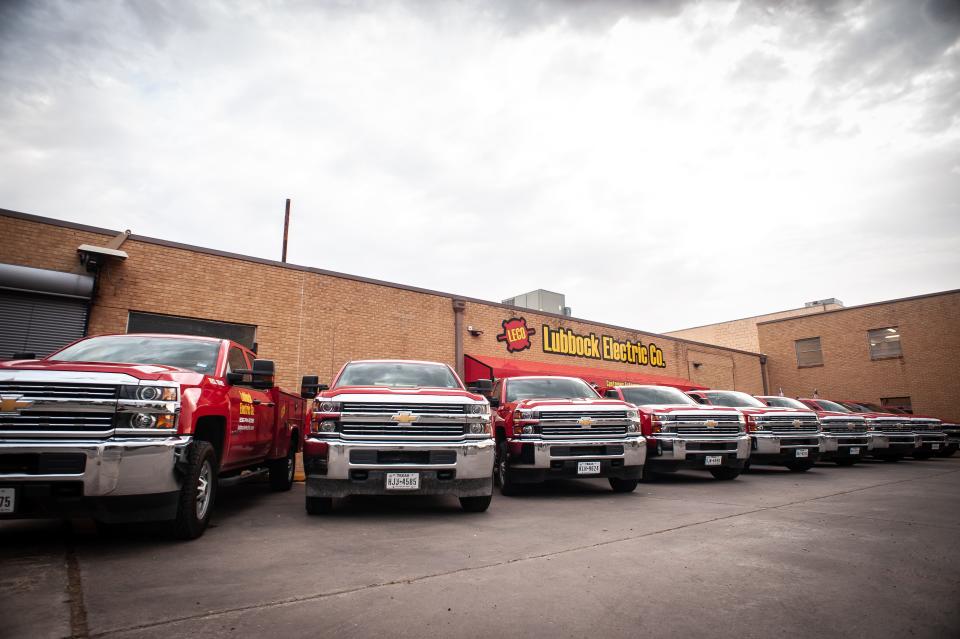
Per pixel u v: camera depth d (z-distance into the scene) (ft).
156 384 14.39
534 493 26.73
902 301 86.17
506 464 25.95
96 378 13.85
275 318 44.37
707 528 17.25
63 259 36.60
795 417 36.06
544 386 30.86
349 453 18.79
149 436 13.96
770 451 35.01
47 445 12.94
